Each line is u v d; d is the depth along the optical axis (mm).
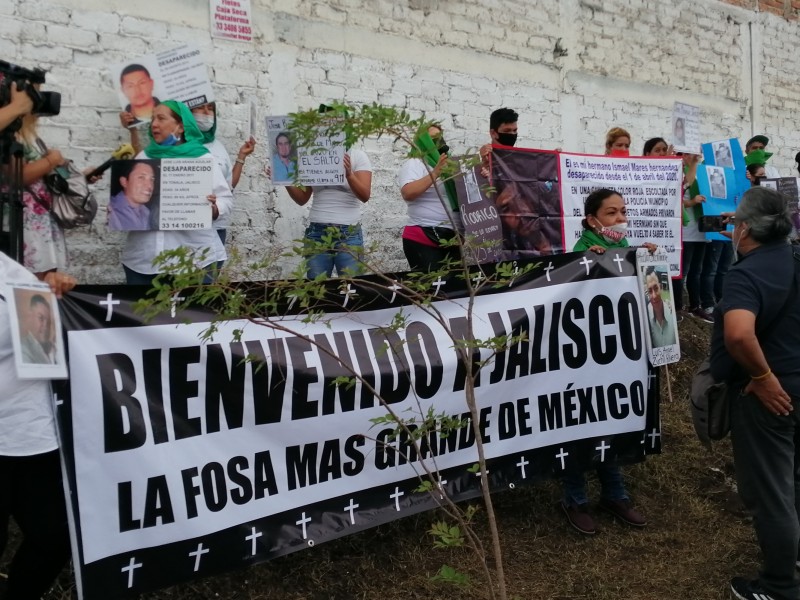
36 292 2867
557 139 8273
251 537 3502
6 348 2807
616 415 4656
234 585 3693
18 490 2975
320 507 3719
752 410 3719
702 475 5309
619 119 8859
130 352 3275
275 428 3615
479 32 7551
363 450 3863
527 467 4359
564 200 6293
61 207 3982
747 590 3895
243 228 6102
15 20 5082
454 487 4137
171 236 4793
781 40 10875
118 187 4668
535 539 4430
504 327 4309
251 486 3527
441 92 7273
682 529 4676
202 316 3479
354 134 2686
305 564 3900
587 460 4551
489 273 4340
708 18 9828
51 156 3494
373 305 3977
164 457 3303
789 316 3672
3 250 3145
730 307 3611
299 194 5641
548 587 3996
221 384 3488
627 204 6535
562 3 8250
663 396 6375
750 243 3811
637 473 5203
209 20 5918
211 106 5387
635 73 9016
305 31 6406
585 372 4566
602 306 4641
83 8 5348
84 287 3199
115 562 3143
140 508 3223
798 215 7770
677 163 6723
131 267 4848
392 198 6934
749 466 3760
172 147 4871
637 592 4020
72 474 3066
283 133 5324
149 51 5637
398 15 6953
